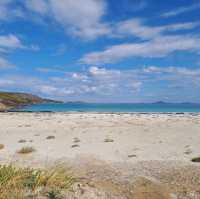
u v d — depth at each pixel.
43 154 17.95
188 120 50.94
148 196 7.62
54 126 40.19
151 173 10.57
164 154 18.78
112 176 9.59
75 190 6.99
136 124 42.91
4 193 5.98
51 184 6.95
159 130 34.34
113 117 59.88
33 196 6.12
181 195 7.91
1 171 6.93
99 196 6.95
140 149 20.94
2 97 168.88
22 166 11.45
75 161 13.98
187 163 13.74
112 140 25.52
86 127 38.56
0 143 24.28
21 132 33.31
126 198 7.22
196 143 24.20
